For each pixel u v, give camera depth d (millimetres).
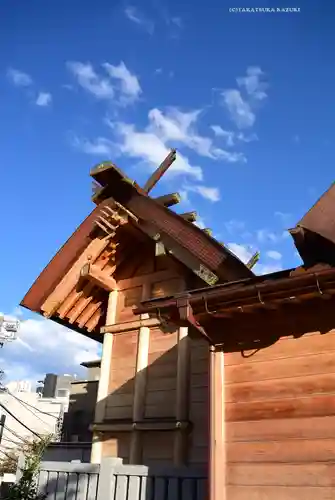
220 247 8250
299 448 5762
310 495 5508
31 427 36719
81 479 8320
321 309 6215
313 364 6051
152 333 9992
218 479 6074
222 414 6395
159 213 9203
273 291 6035
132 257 11008
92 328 11359
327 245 6113
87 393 26750
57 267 10227
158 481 7598
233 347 6691
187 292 6750
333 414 5707
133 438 9203
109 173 9547
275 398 6145
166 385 9328
